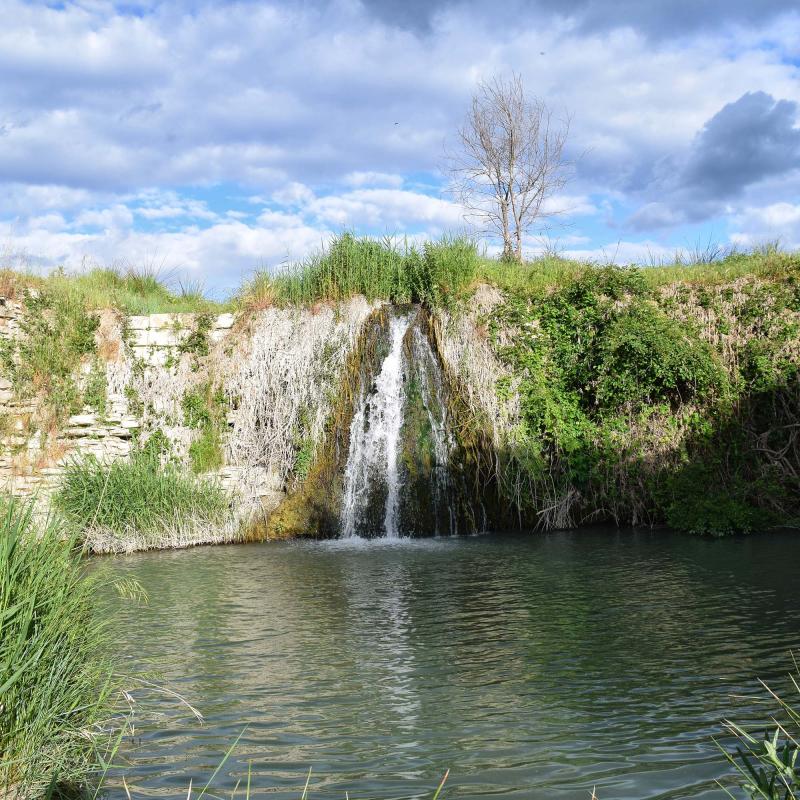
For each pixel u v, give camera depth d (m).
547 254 20.33
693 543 13.48
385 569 12.02
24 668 4.59
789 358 16.42
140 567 12.55
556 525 15.90
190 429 17.09
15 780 4.57
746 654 7.19
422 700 6.33
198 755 5.33
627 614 8.80
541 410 16.52
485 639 8.02
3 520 5.47
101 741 5.47
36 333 17.33
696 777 4.81
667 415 16.30
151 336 17.84
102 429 16.75
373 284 18.38
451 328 17.39
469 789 4.75
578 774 4.91
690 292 17.59
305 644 8.01
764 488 15.47
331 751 5.37
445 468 16.28
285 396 17.03
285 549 14.28
